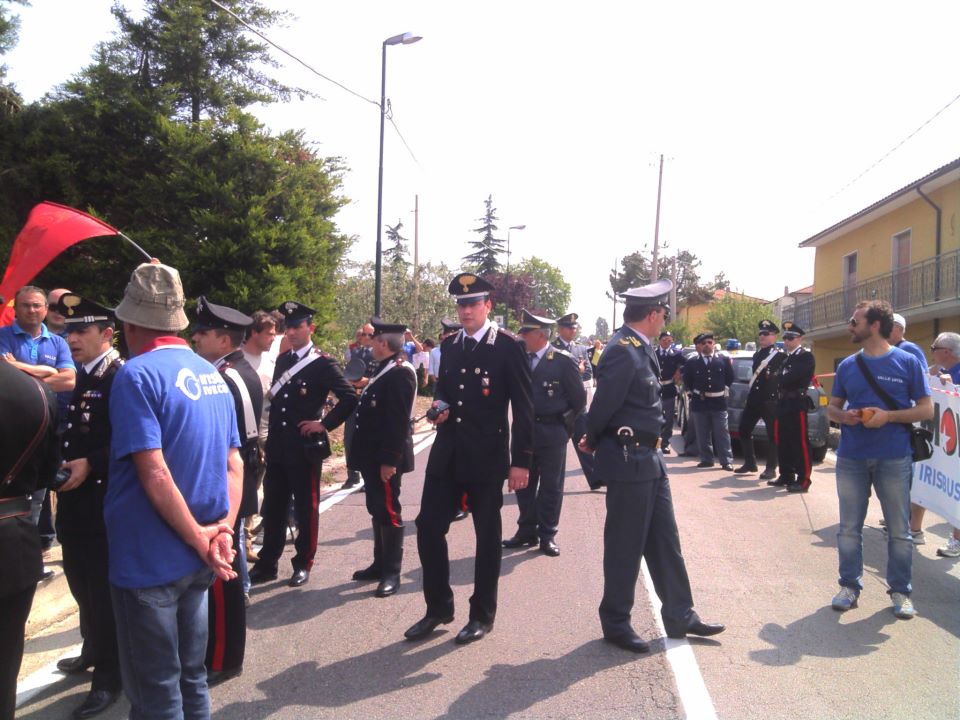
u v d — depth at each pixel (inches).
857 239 913.5
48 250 215.6
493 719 143.1
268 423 224.4
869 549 261.9
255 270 511.5
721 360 430.3
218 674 159.5
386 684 158.2
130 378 108.7
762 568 237.9
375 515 216.8
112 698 150.8
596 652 173.3
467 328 187.3
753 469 414.3
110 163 510.9
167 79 568.7
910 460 196.7
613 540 175.6
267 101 619.5
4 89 510.6
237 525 179.6
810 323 995.3
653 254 1416.1
